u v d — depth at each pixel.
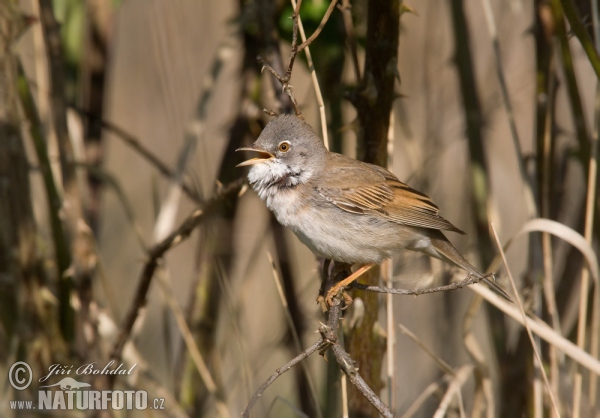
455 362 12.08
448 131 12.56
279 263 11.16
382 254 8.81
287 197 8.72
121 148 14.30
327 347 6.70
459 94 11.84
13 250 9.07
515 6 10.84
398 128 12.77
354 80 11.37
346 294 8.16
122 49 14.20
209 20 12.98
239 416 11.32
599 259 10.09
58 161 9.62
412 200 8.88
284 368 6.48
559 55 10.45
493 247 10.91
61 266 9.40
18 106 8.92
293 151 8.66
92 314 9.77
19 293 9.15
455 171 12.88
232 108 12.44
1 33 8.61
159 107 14.16
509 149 14.06
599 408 10.83
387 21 7.98
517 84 12.76
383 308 9.98
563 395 9.69
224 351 11.16
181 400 10.91
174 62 11.52
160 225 10.17
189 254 14.30
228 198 9.31
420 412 12.05
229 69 13.85
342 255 8.76
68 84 11.11
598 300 8.91
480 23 13.23
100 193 11.51
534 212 9.47
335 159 8.94
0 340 9.46
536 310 9.34
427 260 11.23
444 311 12.14
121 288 13.34
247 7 10.38
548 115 9.79
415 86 12.66
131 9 14.12
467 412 11.21
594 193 9.05
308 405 11.05
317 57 10.26
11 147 8.89
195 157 12.59
